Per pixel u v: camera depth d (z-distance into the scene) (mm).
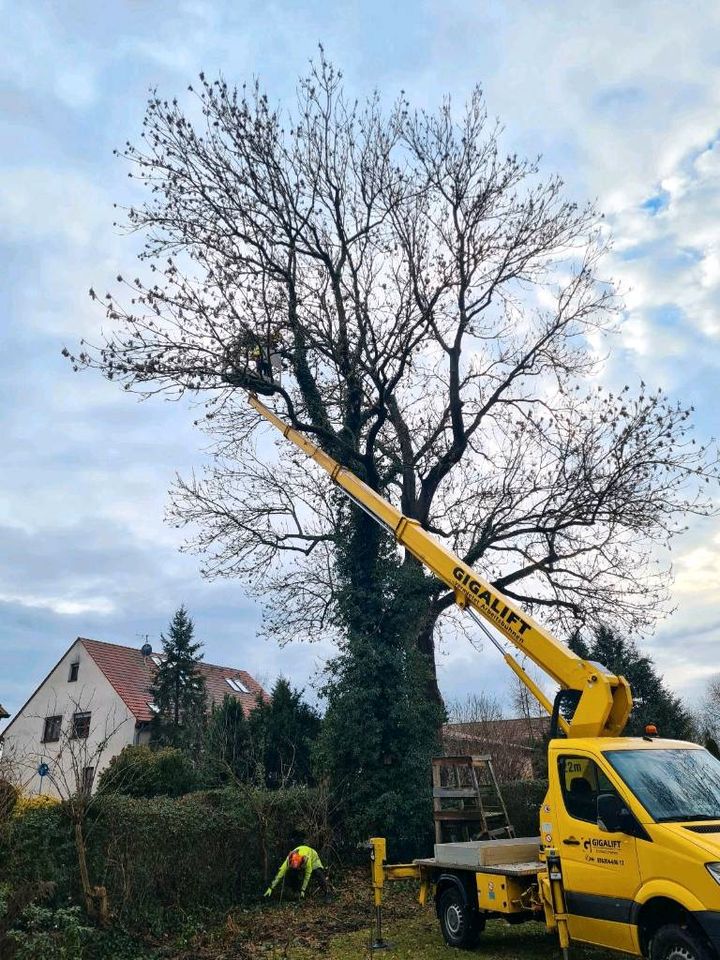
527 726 34656
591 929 7594
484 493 22156
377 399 20781
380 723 17266
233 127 18969
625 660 32500
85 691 40250
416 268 20938
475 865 9438
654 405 19969
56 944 8508
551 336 22469
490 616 10445
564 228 21703
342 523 20125
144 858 11531
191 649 37844
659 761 7934
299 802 15391
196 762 22234
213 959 9805
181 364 18031
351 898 13625
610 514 20625
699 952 6406
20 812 10992
